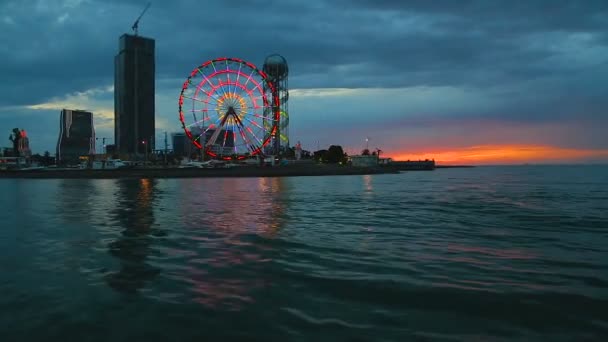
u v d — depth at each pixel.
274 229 23.09
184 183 85.38
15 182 90.88
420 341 7.94
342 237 20.52
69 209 33.41
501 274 13.17
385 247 17.89
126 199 44.03
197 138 124.69
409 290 11.34
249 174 125.00
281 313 9.47
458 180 115.06
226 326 8.68
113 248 17.20
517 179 124.69
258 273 13.13
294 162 183.12
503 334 8.33
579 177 146.88
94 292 10.98
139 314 9.35
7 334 8.23
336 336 8.16
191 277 12.59
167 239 19.52
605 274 13.24
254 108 125.44
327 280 12.34
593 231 23.19
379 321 8.99
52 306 9.84
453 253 16.64
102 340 7.98
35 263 14.36
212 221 26.28
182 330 8.45
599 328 8.65
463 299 10.56
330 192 59.38
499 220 28.17
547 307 9.96
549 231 23.14
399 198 48.69
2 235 20.48
